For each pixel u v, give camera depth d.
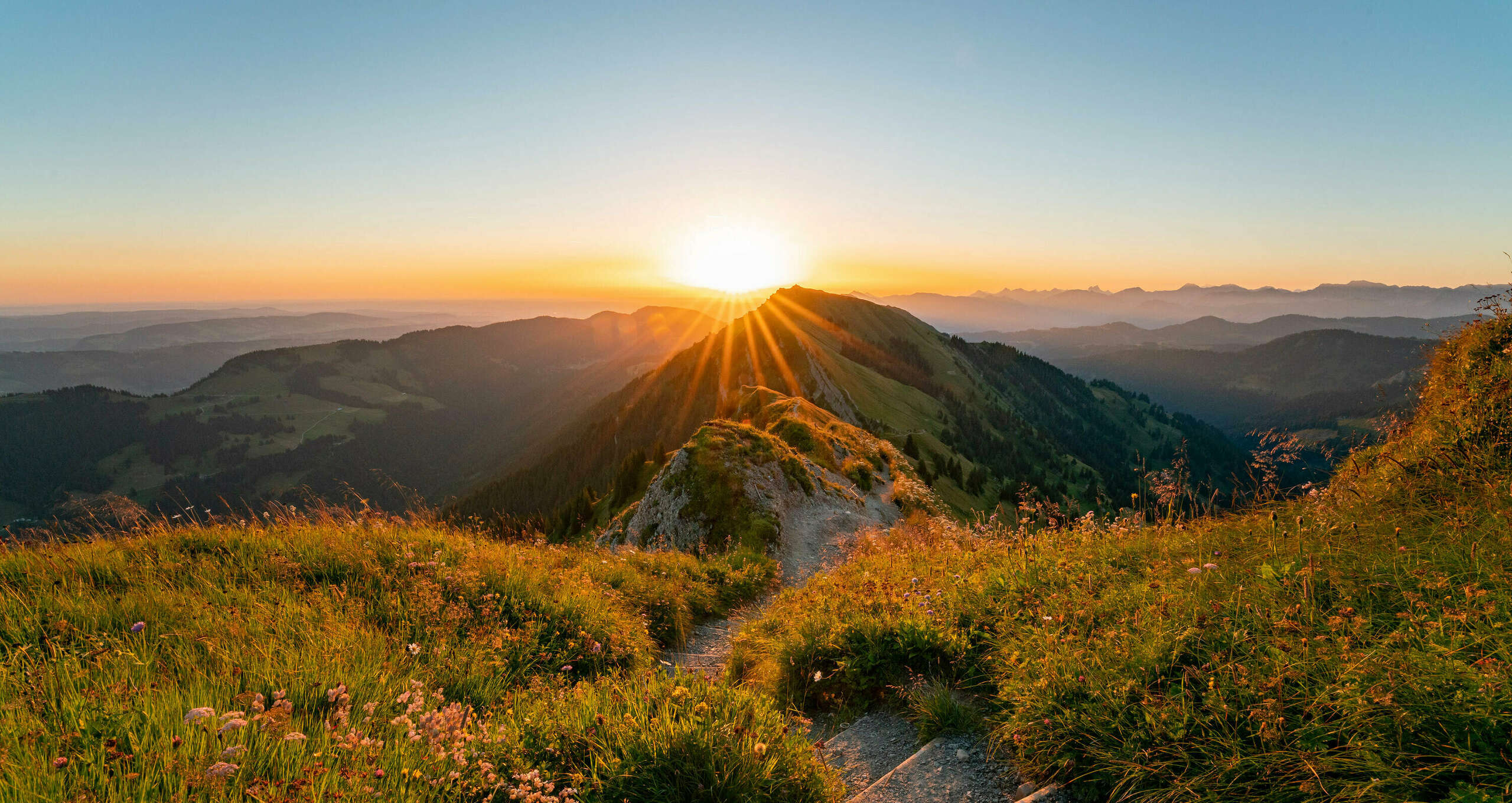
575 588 8.66
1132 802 3.48
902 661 5.91
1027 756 4.17
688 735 4.15
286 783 3.14
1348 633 3.67
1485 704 2.94
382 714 4.32
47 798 3.00
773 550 24.19
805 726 5.36
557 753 4.18
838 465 41.56
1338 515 5.27
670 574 12.59
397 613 6.65
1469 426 5.87
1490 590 3.57
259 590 6.70
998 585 6.34
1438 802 2.81
